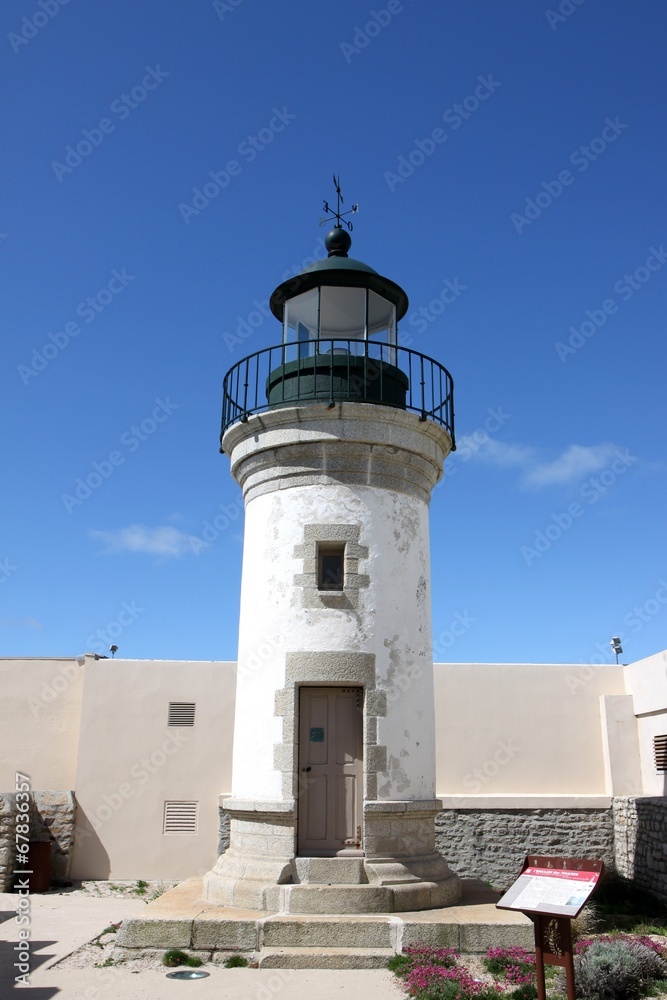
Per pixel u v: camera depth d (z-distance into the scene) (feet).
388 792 30.35
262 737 31.27
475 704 50.34
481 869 47.09
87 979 24.95
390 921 27.22
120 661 50.93
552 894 20.27
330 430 33.12
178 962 26.22
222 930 27.07
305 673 30.96
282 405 34.37
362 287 36.42
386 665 31.58
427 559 35.14
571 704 50.62
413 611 33.17
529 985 23.65
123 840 48.24
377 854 29.73
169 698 50.29
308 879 29.04
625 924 35.40
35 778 50.34
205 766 49.37
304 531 32.63
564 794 49.06
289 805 29.81
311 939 26.89
